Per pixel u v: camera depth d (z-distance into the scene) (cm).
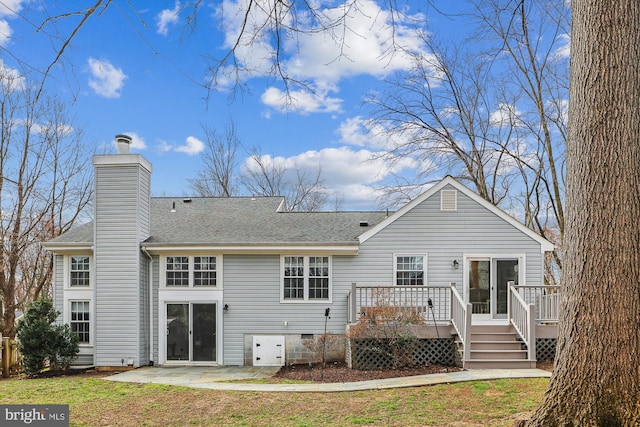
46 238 2306
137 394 1026
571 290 549
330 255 1538
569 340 546
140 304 1500
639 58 538
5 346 1401
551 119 2159
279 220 1772
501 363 1223
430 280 1509
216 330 1534
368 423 770
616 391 510
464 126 2405
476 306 1495
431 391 960
